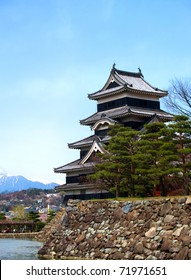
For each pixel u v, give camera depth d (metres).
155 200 25.72
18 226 80.62
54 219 60.38
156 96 61.19
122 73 62.88
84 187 54.53
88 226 29.89
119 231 26.91
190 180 35.88
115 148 36.31
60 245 31.22
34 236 69.94
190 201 23.48
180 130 31.62
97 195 53.84
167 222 24.16
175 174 34.06
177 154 32.62
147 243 24.30
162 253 23.00
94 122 60.12
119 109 58.31
